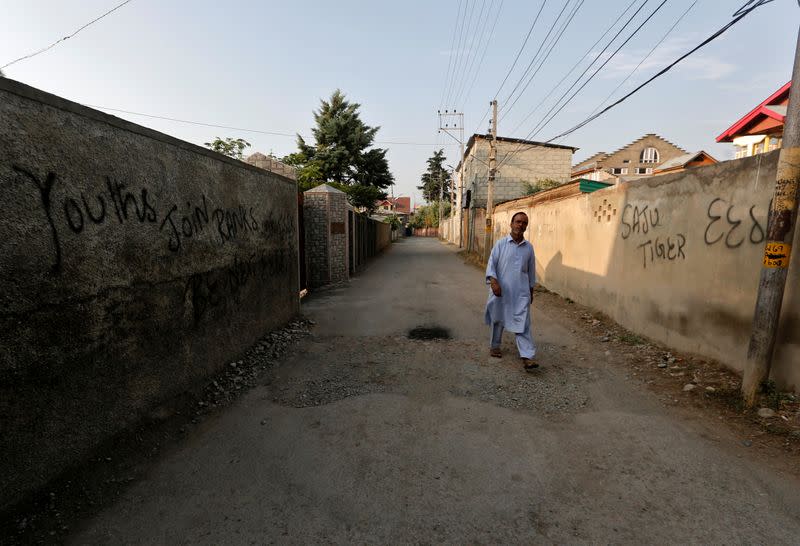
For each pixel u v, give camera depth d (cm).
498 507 225
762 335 320
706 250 413
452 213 4181
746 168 363
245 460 270
